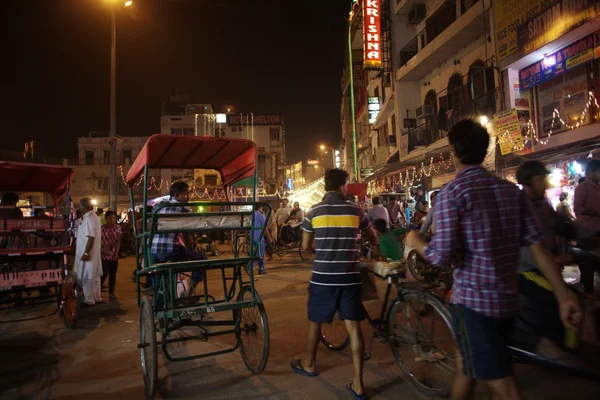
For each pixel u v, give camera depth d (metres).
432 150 15.48
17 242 6.33
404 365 3.79
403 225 14.98
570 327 2.20
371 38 19.84
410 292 3.55
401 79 19.36
